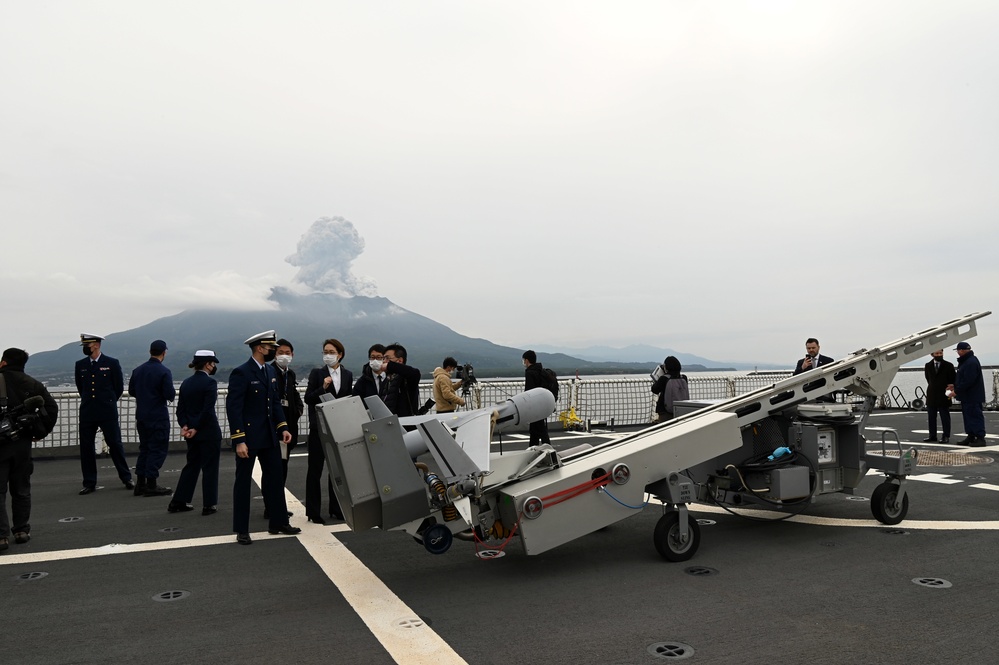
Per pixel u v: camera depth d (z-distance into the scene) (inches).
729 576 193.5
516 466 209.9
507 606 171.3
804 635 148.6
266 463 257.0
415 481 184.4
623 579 192.4
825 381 248.8
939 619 157.3
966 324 281.6
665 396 394.6
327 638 151.9
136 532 266.2
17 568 214.8
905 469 247.8
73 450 540.4
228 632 156.9
